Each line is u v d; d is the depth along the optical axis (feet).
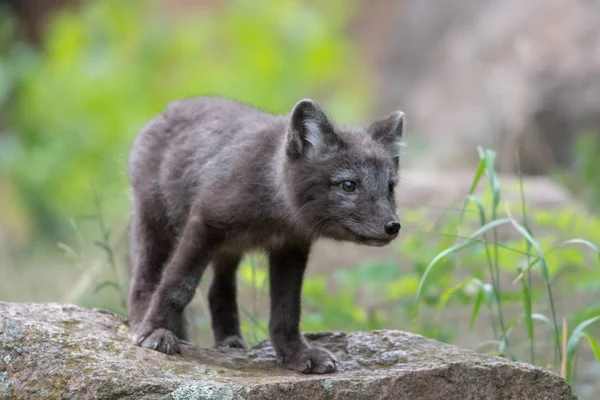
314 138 29.68
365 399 25.85
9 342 26.07
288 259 31.14
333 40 98.84
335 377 26.61
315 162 29.66
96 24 88.89
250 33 89.81
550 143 76.59
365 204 29.32
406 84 103.40
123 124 82.99
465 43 94.17
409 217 46.14
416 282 39.60
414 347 29.60
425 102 93.66
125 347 27.37
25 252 75.31
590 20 81.10
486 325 47.44
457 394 26.53
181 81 86.43
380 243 29.27
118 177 76.18
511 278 49.55
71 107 85.05
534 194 58.65
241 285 48.19
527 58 72.59
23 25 109.50
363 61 114.32
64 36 87.76
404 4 117.08
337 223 29.66
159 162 32.89
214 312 34.50
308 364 28.71
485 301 37.17
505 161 74.23
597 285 40.86
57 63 87.97
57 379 25.27
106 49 87.97
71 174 82.99
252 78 87.40
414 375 26.37
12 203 86.02
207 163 31.17
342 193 29.45
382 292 46.11
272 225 30.35
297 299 30.81
